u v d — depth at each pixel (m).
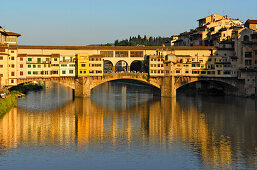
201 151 67.00
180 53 151.25
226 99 140.25
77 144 70.62
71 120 94.12
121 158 62.56
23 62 128.62
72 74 139.38
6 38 150.00
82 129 83.62
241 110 112.12
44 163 59.69
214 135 78.81
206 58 147.38
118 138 75.69
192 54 151.75
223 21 189.00
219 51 152.25
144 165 59.44
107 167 58.34
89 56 140.12
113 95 157.38
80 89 140.75
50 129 82.75
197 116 101.44
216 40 167.88
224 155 64.75
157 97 147.25
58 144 70.38
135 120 95.44
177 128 85.75
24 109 110.00
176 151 66.81
